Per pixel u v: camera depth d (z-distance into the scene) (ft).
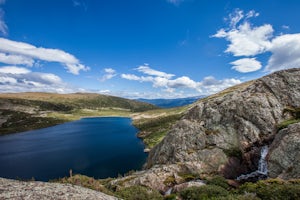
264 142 160.04
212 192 95.20
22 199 76.13
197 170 157.17
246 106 185.68
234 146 169.37
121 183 156.56
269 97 183.93
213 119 202.69
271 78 199.41
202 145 182.50
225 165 157.38
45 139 514.68
